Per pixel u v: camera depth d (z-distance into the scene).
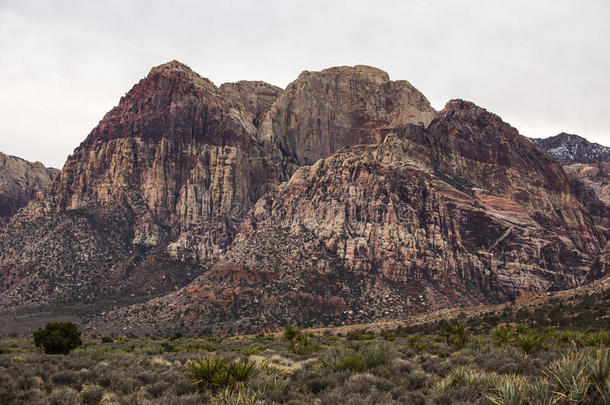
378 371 21.48
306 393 17.67
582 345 28.03
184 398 15.45
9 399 17.12
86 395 18.06
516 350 27.45
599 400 11.92
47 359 31.08
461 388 15.18
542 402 12.26
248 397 15.30
